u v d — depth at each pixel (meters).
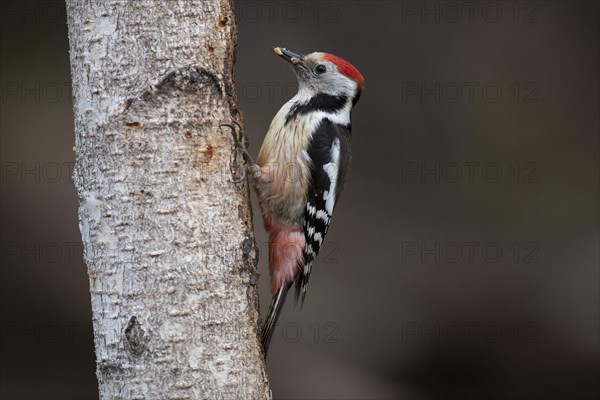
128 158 5.04
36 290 12.22
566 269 13.48
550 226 14.01
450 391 12.80
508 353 13.01
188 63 5.17
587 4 14.71
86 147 5.11
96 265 5.10
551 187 14.27
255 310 5.43
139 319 5.01
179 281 5.07
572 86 14.61
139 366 5.01
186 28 5.18
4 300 12.15
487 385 12.88
